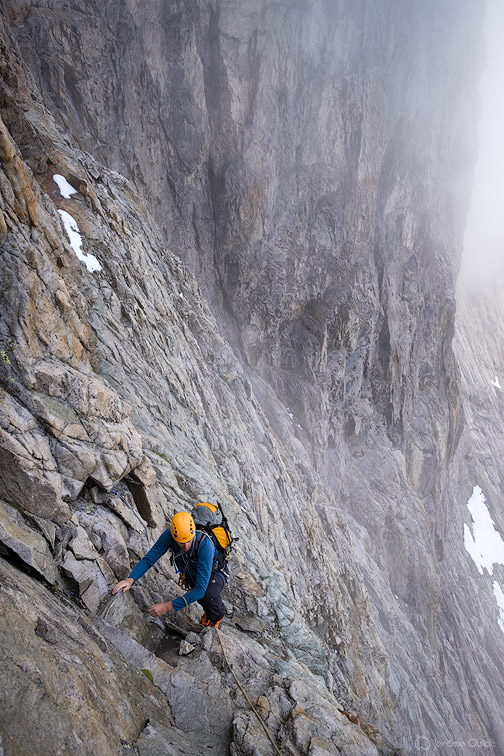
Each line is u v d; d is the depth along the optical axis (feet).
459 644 120.16
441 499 138.00
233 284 92.79
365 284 106.63
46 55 68.28
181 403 37.45
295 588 36.50
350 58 105.29
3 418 15.35
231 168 90.17
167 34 83.51
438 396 139.13
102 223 38.19
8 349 17.39
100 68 73.51
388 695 49.21
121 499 19.61
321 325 100.53
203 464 32.12
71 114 71.10
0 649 9.00
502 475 216.13
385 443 115.96
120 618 15.48
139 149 80.43
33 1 68.44
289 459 67.51
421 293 129.29
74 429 17.76
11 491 14.52
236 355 90.53
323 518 66.64
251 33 90.27
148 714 12.49
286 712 15.70
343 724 16.39
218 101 89.25
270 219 95.91
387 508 102.37
